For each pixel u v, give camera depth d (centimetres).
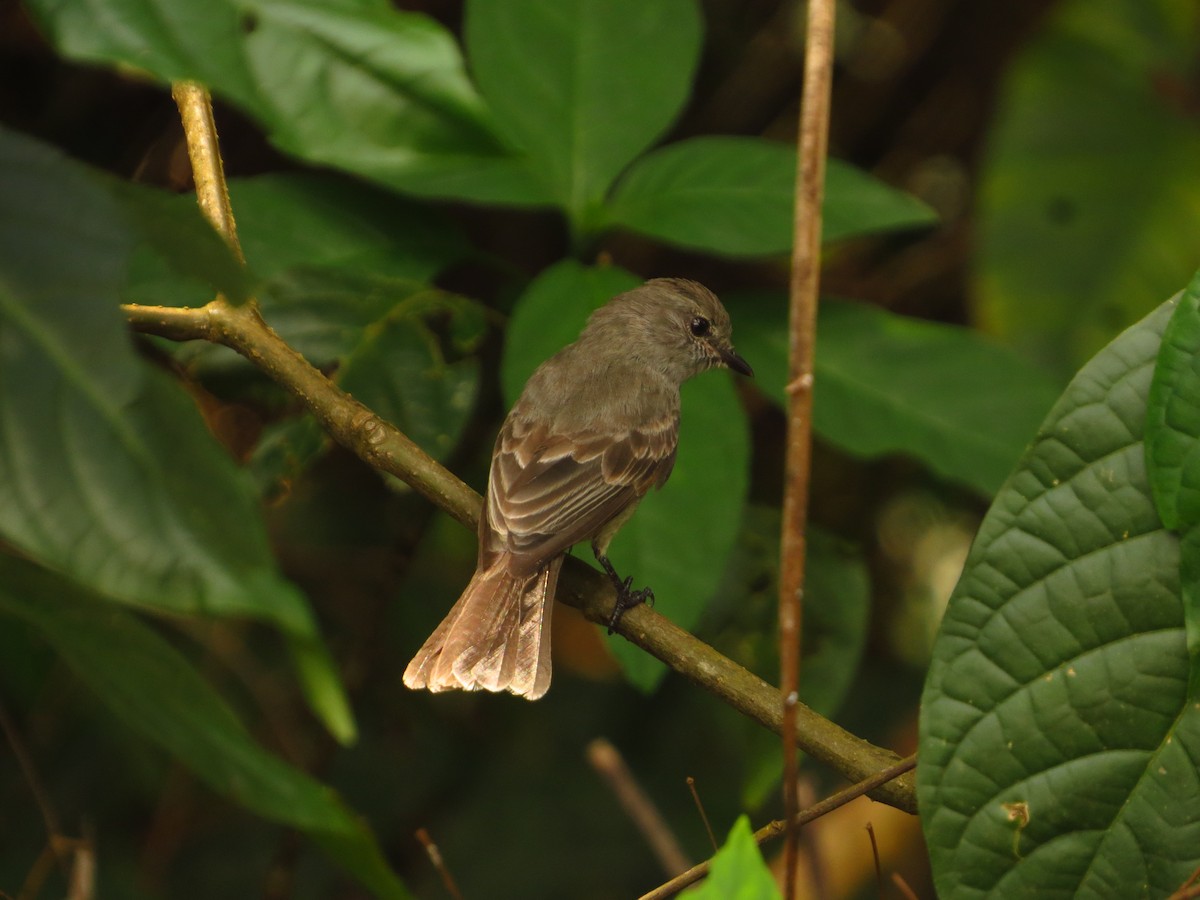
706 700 1306
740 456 773
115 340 345
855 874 1164
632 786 859
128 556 334
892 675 1308
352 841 383
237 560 337
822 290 1339
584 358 954
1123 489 507
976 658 513
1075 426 514
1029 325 1088
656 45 838
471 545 1276
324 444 848
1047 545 513
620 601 666
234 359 834
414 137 589
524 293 823
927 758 510
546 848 1224
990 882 504
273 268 802
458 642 751
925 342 867
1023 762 505
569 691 1318
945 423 848
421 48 539
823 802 565
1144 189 1099
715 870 388
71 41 349
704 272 1332
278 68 538
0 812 1105
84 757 1146
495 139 630
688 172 840
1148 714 501
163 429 343
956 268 1330
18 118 1155
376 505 1309
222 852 1188
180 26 355
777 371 862
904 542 1334
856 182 837
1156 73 1116
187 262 422
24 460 335
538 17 834
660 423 920
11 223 350
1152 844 497
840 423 847
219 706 391
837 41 1359
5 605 402
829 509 1320
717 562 754
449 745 1269
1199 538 488
